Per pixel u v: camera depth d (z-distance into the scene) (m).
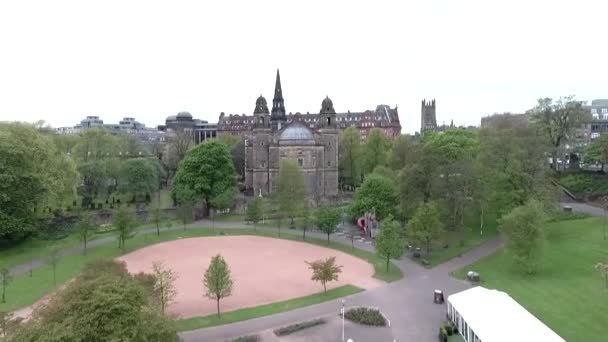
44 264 74.50
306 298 59.34
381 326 50.34
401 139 137.12
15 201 82.56
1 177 79.12
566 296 56.38
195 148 119.75
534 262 65.81
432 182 88.25
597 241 76.19
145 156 163.50
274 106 184.25
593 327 47.66
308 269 73.12
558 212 87.62
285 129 144.75
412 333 48.53
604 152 115.56
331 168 147.62
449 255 77.88
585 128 155.25
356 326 50.38
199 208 118.44
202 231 100.81
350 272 71.31
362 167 155.88
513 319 43.38
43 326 31.44
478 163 90.06
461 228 86.56
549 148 91.00
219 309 54.84
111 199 133.50
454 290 61.69
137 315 33.03
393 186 99.56
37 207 89.75
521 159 85.62
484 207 87.75
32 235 88.19
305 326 50.12
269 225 107.19
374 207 96.81
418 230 77.00
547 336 40.12
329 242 90.31
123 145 154.88
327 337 47.72
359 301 58.19
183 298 59.62
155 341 33.41
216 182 118.56
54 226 94.38
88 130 135.00
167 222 106.06
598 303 53.53
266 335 48.19
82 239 84.88
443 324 48.56
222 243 91.00
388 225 72.69
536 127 102.00
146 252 84.06
